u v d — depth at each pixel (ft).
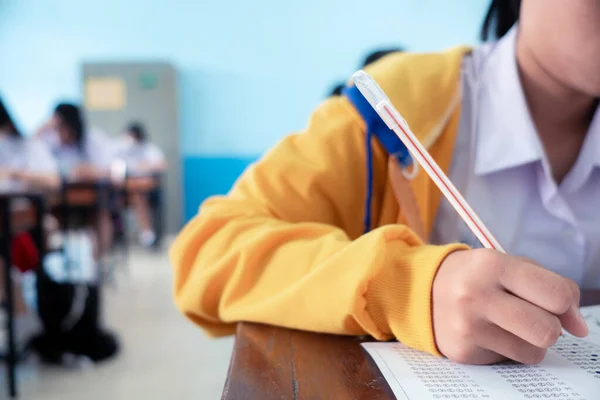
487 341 1.08
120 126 16.58
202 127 18.12
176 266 1.69
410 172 1.89
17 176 8.69
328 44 17.72
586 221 2.13
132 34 17.99
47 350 6.37
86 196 9.43
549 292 1.02
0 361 5.90
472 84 2.11
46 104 18.47
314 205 1.89
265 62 17.89
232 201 1.84
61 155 10.48
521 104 1.96
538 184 2.07
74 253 8.80
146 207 16.35
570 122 2.09
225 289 1.53
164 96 16.66
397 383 1.03
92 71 16.37
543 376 1.07
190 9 17.78
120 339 7.21
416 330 1.18
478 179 2.05
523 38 1.94
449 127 2.03
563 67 1.71
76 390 5.57
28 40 18.16
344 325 1.30
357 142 1.96
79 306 6.63
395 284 1.27
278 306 1.37
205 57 17.93
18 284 7.32
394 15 17.40
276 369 1.12
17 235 6.29
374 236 1.33
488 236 1.22
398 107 1.93
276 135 18.17
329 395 0.99
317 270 1.34
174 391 5.55
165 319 8.19
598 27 1.49
